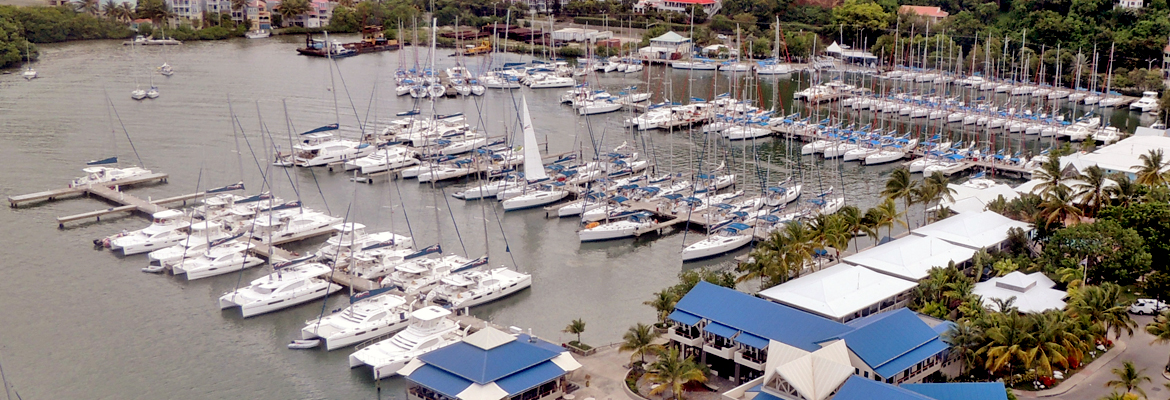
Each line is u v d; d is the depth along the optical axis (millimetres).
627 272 177000
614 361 133625
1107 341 131625
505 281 164875
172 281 171750
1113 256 150125
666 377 118875
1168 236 155500
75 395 131750
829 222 161625
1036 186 183000
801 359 110250
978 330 122938
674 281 172250
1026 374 122062
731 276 151750
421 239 193125
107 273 174750
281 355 143750
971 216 170125
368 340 146875
